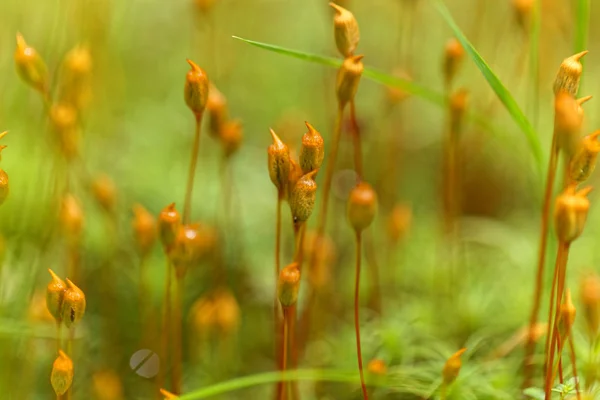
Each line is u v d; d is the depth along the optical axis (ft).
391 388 0.76
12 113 0.89
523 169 1.03
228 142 0.75
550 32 1.06
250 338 0.85
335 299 0.85
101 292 0.85
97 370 0.80
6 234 0.82
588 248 0.88
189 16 1.34
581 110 0.65
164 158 1.04
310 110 1.20
